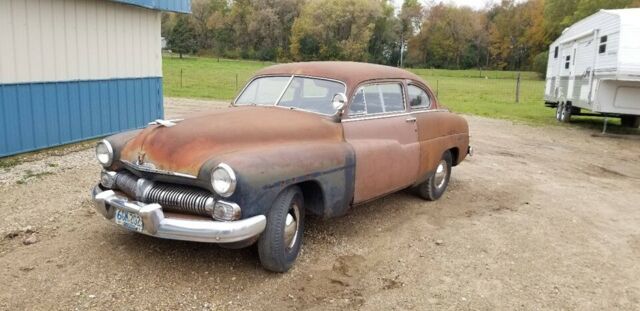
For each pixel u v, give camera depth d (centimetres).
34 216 553
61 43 931
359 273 452
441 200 700
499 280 455
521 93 3434
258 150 414
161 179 411
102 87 1042
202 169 390
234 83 3409
